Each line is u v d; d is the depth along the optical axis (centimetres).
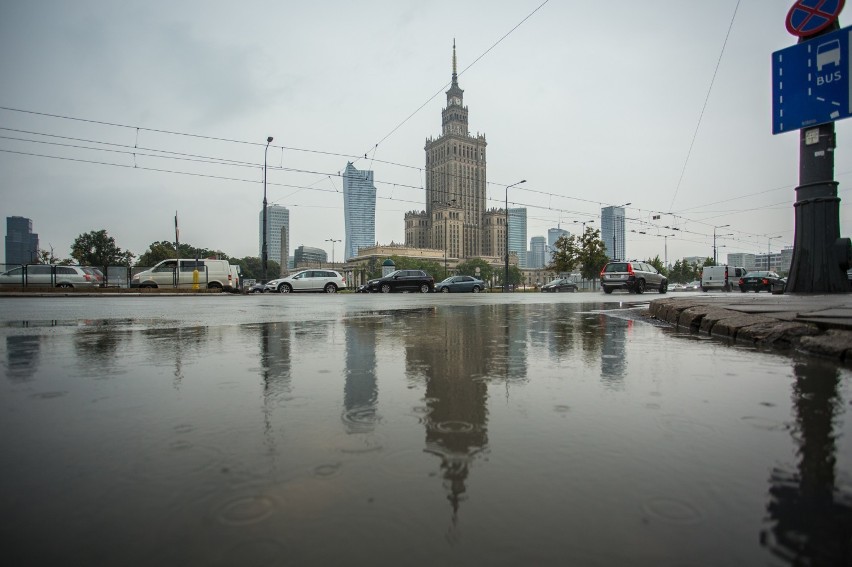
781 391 238
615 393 237
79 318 738
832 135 1102
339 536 103
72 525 108
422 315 804
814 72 832
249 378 274
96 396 230
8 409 206
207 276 2691
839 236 1101
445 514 112
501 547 98
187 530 105
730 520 109
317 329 558
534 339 459
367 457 149
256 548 98
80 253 6569
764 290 2628
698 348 394
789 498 120
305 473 137
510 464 143
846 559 93
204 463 144
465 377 278
